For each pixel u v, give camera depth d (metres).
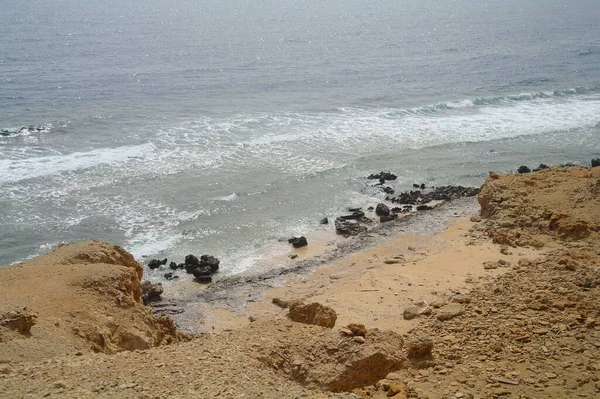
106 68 68.56
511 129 43.31
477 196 29.00
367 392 11.54
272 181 33.34
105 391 9.65
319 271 23.81
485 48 89.12
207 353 11.93
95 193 31.38
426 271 22.19
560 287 16.94
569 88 56.97
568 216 24.03
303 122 44.81
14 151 37.12
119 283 16.36
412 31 114.94
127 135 40.81
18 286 15.79
